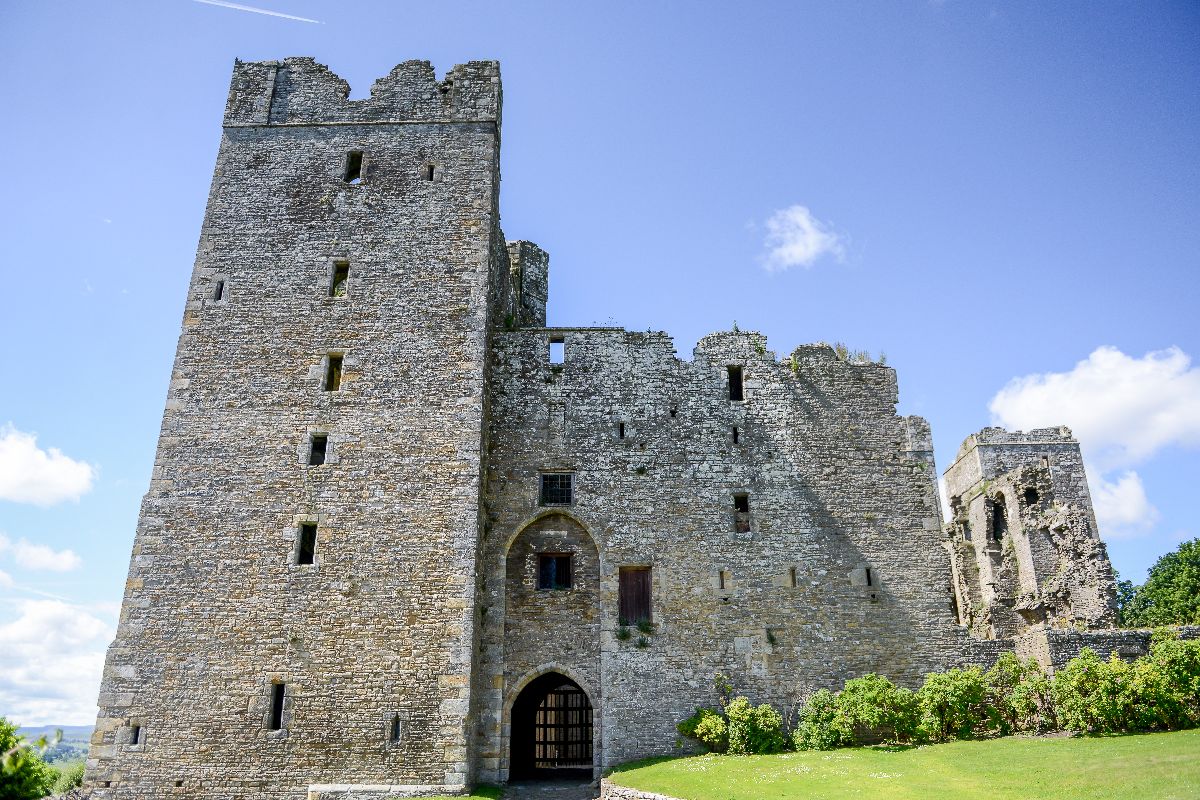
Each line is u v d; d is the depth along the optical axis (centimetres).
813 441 2855
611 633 2616
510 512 2753
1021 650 2595
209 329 2712
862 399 2916
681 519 2752
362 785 2228
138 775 2239
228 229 2848
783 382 2931
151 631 2364
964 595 3734
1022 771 1836
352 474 2538
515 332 2953
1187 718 2167
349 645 2355
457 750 2262
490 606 2638
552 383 2905
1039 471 3462
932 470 3175
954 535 4200
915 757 2139
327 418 2603
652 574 2691
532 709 3050
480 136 2986
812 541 2738
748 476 2809
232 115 3014
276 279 2780
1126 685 2212
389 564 2439
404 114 3019
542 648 2625
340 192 2903
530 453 2820
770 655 2606
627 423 2861
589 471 2800
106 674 2320
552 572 2738
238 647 2348
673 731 2522
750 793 1859
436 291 2769
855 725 2469
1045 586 2848
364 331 2712
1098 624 2695
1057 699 2323
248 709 2294
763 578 2692
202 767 2247
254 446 2569
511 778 2642
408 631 2369
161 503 2498
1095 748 2002
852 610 2664
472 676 2377
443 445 2573
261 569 2428
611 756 2497
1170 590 5044
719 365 2947
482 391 2659
